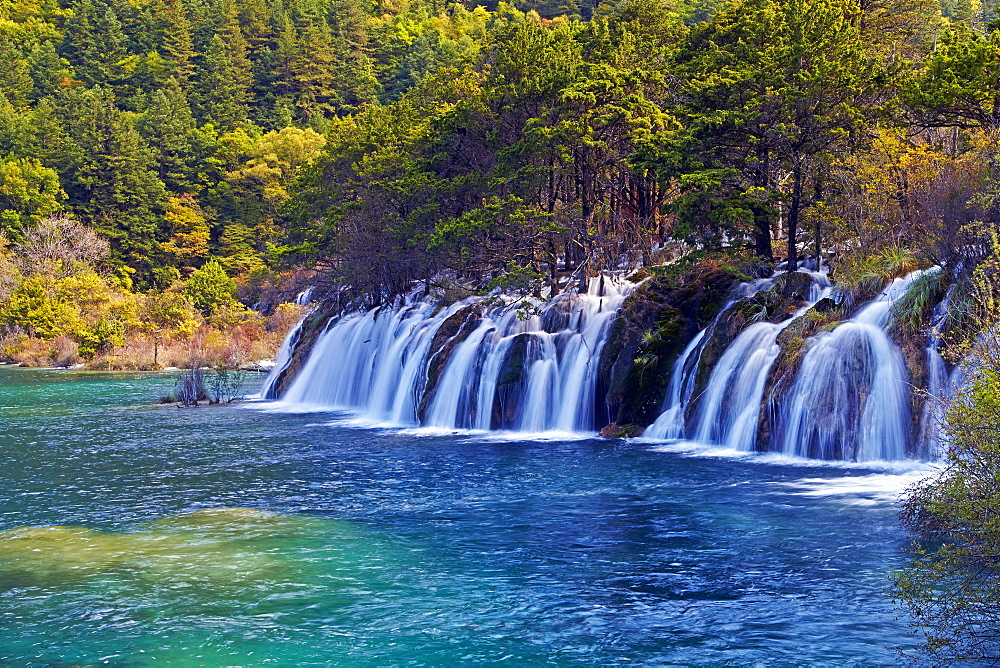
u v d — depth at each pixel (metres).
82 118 146.75
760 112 33.62
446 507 21.52
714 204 34.75
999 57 28.27
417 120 64.44
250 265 134.25
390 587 15.46
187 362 86.81
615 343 34.44
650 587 15.05
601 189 49.44
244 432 36.97
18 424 40.56
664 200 48.59
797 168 34.62
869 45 43.47
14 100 177.38
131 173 139.38
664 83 45.44
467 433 35.22
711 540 17.75
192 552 17.84
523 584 15.46
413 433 35.69
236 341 91.75
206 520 20.58
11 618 14.20
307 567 16.72
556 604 14.41
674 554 16.89
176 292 114.25
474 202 53.28
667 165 35.97
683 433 31.06
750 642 12.55
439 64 190.38
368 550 17.83
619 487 23.19
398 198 56.12
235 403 51.22
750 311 31.33
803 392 27.05
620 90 42.69
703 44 45.38
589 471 25.55
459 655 12.49
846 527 18.25
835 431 26.03
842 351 26.53
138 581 15.99
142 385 64.81
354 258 57.75
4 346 100.31
